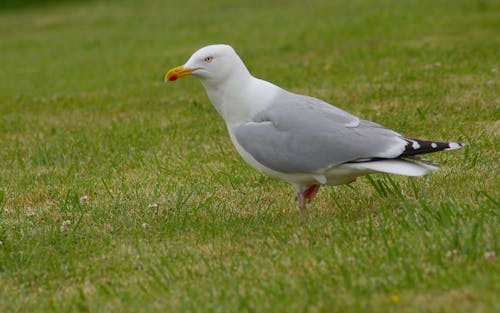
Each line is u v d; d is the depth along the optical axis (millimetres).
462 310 6191
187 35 27688
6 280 8086
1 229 9586
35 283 7988
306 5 31219
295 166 8539
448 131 12477
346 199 9766
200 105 16281
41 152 13352
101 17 35969
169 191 10789
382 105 14609
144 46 26688
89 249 8750
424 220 8203
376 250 7629
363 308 6441
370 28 23750
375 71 17656
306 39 23547
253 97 8789
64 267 8266
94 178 11828
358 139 8305
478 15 23484
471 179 9836
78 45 28859
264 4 33375
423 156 11266
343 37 23016
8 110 18141
